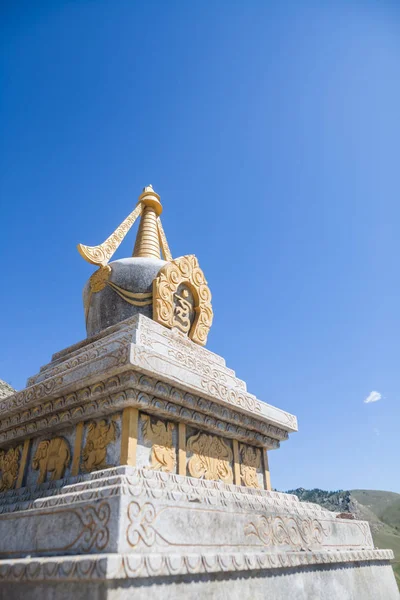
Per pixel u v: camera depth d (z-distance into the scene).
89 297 10.09
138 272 9.42
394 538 86.31
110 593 3.61
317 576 6.15
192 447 7.19
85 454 6.59
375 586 7.38
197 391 6.98
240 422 7.99
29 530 5.12
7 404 7.97
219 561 4.63
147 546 4.37
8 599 4.34
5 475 7.88
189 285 10.02
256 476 8.52
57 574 3.96
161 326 8.41
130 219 11.41
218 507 5.45
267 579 5.25
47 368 9.20
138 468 5.73
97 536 4.34
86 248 9.46
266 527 6.04
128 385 6.12
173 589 4.11
